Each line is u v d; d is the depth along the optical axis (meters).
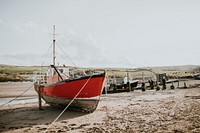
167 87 35.56
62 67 16.56
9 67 124.44
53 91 13.91
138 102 16.95
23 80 75.38
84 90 12.15
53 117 11.70
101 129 8.30
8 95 27.81
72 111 13.59
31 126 9.57
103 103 17.17
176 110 11.86
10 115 12.77
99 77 12.00
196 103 14.25
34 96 26.80
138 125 8.63
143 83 30.27
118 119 10.18
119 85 30.48
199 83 42.78
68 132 8.15
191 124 8.17
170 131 7.37
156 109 12.68
